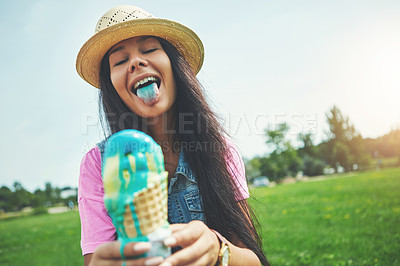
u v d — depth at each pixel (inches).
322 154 2071.9
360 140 1958.7
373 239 197.2
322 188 584.4
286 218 299.4
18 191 2069.4
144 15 63.1
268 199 496.1
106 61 62.4
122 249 31.6
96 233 53.6
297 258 181.3
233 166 65.5
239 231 58.6
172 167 61.7
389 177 636.1
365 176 805.2
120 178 31.5
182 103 60.8
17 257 298.2
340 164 1927.9
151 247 32.4
